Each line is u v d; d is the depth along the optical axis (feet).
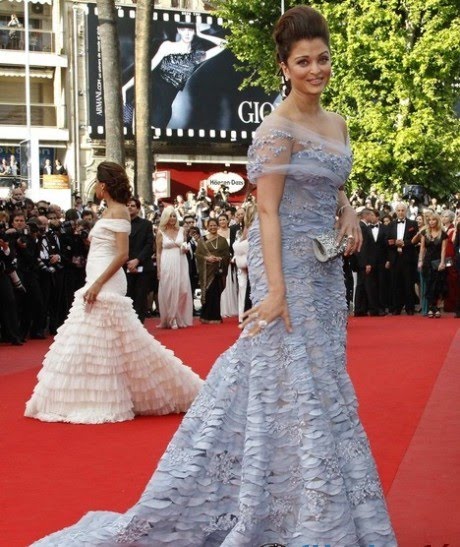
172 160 152.15
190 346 48.57
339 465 13.39
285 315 13.73
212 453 14.03
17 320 52.26
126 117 144.36
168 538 13.98
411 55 102.68
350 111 110.52
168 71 147.84
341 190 15.05
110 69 82.74
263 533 13.42
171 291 62.08
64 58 147.33
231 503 14.03
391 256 72.18
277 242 13.82
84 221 59.62
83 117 148.87
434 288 68.80
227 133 150.82
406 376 35.68
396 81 104.01
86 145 149.07
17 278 52.21
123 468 21.70
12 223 55.01
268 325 13.76
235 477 14.05
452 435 24.47
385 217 72.90
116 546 14.01
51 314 58.75
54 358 27.94
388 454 22.49
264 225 13.89
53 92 150.30
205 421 14.21
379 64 104.22
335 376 13.99
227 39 119.55
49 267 56.65
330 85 108.37
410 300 72.43
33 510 18.44
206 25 149.07
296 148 14.07
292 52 14.05
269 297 13.71
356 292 72.08
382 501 13.65
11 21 147.02
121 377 27.78
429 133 104.42
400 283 72.43
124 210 28.30
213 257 66.18
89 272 28.14
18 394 33.17
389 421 26.55
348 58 105.29
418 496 18.89
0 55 145.48
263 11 115.65
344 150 14.39
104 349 27.63
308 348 13.83
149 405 28.27
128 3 146.20
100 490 19.80
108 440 24.89
